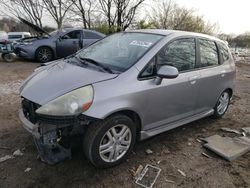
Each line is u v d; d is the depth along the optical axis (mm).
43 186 2584
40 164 2920
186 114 3785
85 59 3410
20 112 2986
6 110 4496
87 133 2686
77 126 2652
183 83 3445
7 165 2879
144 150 3385
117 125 2803
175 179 2850
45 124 2506
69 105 2461
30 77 3244
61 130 2633
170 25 25109
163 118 3391
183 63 3539
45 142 2557
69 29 10461
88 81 2686
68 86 2631
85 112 2500
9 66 9078
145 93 2955
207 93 4031
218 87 4254
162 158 3236
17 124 3922
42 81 2863
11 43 10219
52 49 10086
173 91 3324
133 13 20047
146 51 3152
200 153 3432
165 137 3814
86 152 2748
